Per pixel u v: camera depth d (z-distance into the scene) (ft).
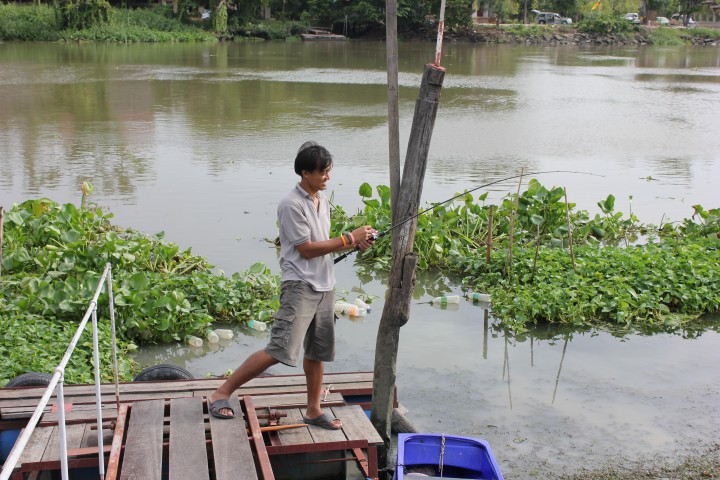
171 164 54.08
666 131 75.72
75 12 182.80
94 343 14.06
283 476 17.19
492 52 192.03
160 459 14.58
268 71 124.47
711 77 136.26
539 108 90.07
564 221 39.22
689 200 48.52
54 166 52.42
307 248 15.89
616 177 54.65
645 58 186.29
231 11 216.74
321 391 18.72
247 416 16.83
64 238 31.71
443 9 17.06
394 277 17.93
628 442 20.85
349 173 52.60
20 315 25.18
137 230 38.37
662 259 33.27
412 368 25.18
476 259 34.55
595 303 29.99
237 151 59.06
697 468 19.62
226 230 39.22
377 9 223.10
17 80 101.45
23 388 18.48
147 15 201.77
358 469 17.53
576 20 276.62
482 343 27.53
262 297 30.09
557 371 25.32
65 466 11.95
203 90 96.63
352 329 28.37
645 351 27.22
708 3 290.76
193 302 28.66
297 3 234.58
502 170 55.42
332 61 148.05
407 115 80.02
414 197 17.58
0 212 25.57
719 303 30.96
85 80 103.60
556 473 19.20
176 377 20.17
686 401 23.38
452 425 21.43
